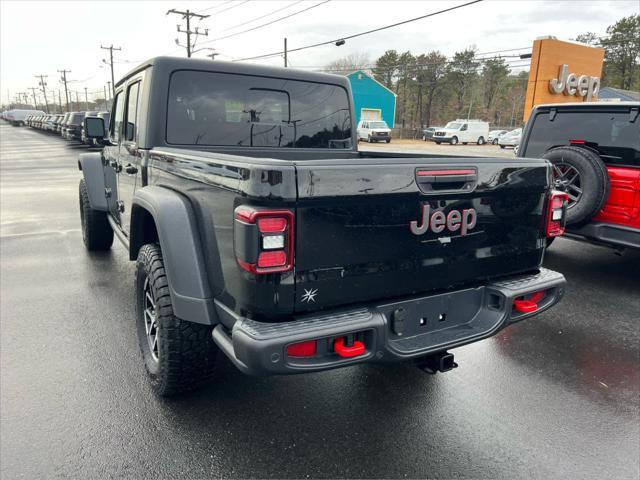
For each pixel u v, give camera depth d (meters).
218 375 3.36
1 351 3.68
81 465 2.47
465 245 2.63
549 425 2.90
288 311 2.17
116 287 5.15
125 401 3.03
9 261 6.12
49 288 5.11
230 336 2.42
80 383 3.23
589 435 2.81
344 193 2.16
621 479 2.46
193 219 2.64
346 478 2.42
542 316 4.64
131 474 2.41
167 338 2.78
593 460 2.60
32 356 3.60
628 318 4.59
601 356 3.83
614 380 3.46
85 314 4.41
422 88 81.75
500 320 2.70
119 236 4.65
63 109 153.38
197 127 3.59
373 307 2.39
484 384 3.37
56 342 3.84
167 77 3.42
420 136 58.97
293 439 2.70
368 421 2.88
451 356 2.60
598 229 5.33
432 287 2.58
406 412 2.99
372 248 2.31
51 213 9.43
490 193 2.66
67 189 12.81
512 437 2.77
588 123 5.62
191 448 2.61
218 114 3.66
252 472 2.45
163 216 2.65
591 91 25.17
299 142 4.11
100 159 5.62
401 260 2.42
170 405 2.99
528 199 2.85
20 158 22.98
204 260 2.57
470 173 2.54
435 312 2.62
